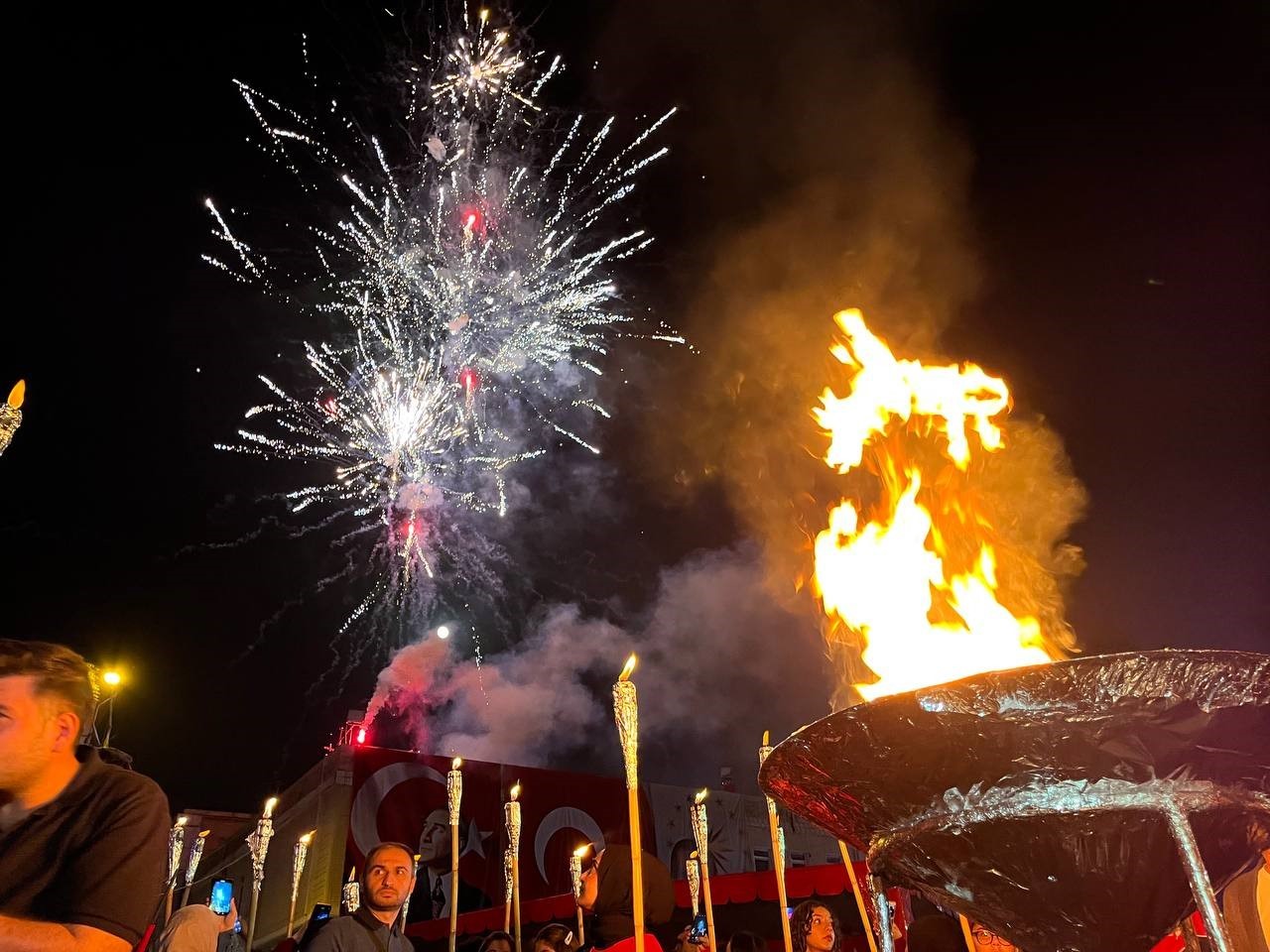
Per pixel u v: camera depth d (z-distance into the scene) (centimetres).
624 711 219
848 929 644
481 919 798
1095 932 149
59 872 163
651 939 318
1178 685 136
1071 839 143
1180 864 143
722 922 679
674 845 1022
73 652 181
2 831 167
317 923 356
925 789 152
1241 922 250
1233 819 142
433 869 898
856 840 177
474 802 944
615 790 1015
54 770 171
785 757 169
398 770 934
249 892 1064
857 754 155
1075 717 139
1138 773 139
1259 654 134
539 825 957
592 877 359
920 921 377
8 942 148
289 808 1062
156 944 320
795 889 651
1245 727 137
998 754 144
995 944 351
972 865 152
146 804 173
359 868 877
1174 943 275
